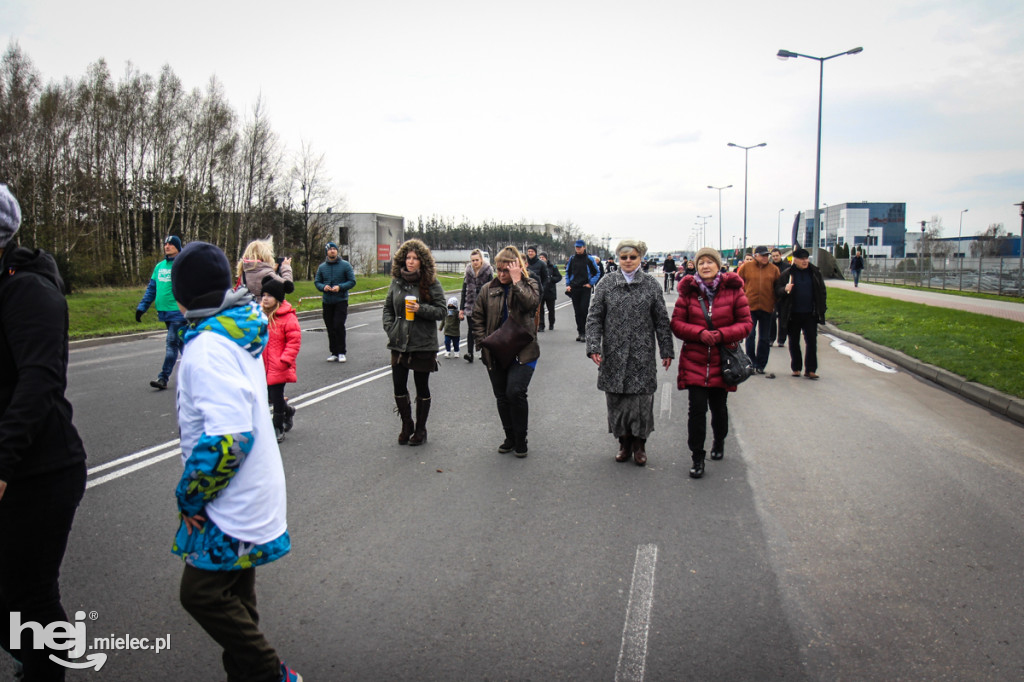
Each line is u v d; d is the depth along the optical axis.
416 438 6.32
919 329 14.81
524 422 5.89
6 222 2.26
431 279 6.16
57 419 2.37
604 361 5.69
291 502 4.82
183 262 2.32
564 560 3.87
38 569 2.37
